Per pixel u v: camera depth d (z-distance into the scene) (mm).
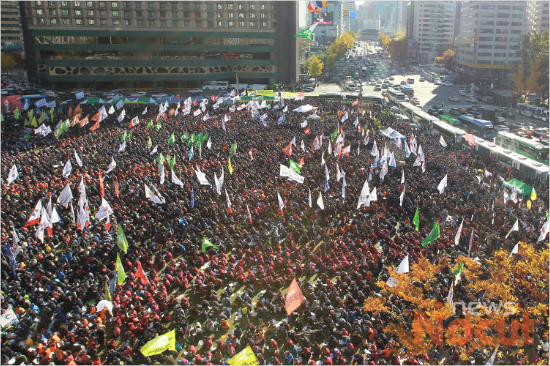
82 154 50656
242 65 125625
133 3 115125
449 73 163000
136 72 118938
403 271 23734
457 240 28297
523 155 51969
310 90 119312
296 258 29078
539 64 94562
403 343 20719
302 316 23234
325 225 34500
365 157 50469
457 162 50000
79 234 31453
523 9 126375
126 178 42406
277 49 123625
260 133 61812
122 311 23156
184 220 33469
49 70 116562
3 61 135250
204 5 117312
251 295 25438
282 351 20984
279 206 32562
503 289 22656
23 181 41125
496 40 128375
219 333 22688
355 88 119000
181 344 21859
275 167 45906
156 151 52000
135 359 20797
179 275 26719
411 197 37625
